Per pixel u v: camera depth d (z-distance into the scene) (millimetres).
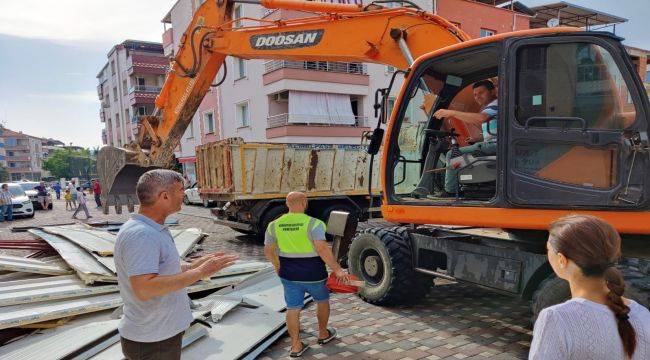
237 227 10586
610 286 1531
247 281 5949
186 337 4172
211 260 2559
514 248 4531
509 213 3893
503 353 4164
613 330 1487
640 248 3699
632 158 3393
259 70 22484
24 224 16438
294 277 4172
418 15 5457
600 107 3562
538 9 19828
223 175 10031
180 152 32312
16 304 4512
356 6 6109
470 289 6273
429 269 5312
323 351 4305
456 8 21719
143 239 2391
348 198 10883
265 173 10039
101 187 8391
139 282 2332
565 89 3691
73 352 3758
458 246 4742
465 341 4461
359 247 5863
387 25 5707
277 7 6594
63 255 6152
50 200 24219
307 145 10477
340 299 5941
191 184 24484
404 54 5457
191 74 7605
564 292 3576
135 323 2453
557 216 3664
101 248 6543
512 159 3869
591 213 3527
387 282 5367
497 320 5016
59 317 4402
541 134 3740
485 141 4449
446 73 5254
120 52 44438
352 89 22047
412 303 5637
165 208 2555
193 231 9289
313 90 21188
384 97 5133
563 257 1612
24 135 121125
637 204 3355
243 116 24703
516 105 3869
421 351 4254
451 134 5113
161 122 8336
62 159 85562
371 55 5844
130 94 40375
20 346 4027
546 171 3732
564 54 3707
